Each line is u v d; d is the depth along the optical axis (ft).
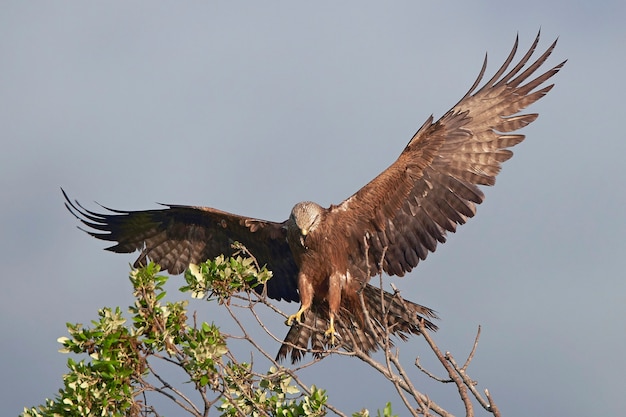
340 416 34.06
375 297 47.16
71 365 34.30
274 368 37.06
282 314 36.83
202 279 36.99
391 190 47.70
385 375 34.88
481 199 48.78
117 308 34.96
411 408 32.17
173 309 35.55
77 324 34.71
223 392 34.04
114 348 34.53
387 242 48.14
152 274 36.01
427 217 48.78
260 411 34.96
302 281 47.03
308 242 46.03
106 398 33.71
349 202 47.14
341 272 46.85
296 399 36.81
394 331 46.78
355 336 47.32
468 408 33.53
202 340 34.55
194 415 33.94
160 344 34.88
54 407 34.50
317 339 47.24
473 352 35.17
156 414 34.14
